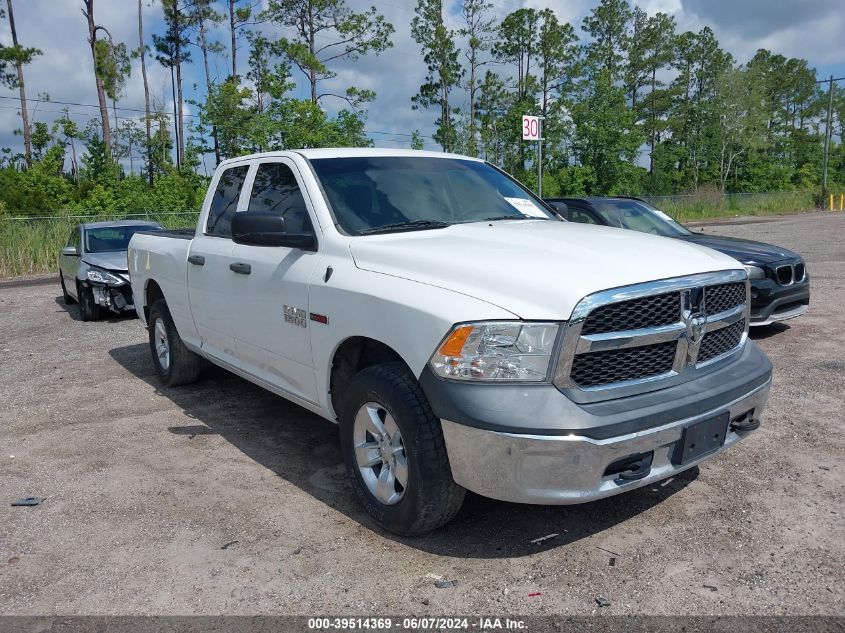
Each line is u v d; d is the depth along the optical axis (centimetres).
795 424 511
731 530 361
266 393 637
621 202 946
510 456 301
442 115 5531
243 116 3903
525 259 341
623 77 7100
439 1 5256
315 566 338
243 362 510
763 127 7431
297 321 421
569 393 307
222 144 4009
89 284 1057
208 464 470
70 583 330
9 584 331
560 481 302
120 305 1062
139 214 2370
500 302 313
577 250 352
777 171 7500
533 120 1592
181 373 643
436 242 386
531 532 366
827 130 5716
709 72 7912
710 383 344
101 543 367
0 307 1268
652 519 376
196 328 572
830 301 1002
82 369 757
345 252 398
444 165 502
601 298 306
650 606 299
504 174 542
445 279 340
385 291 352
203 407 599
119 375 725
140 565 344
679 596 305
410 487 339
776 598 302
